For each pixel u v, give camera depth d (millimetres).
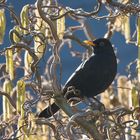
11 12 12266
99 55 14789
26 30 12008
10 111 12641
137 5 12406
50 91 11867
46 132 13312
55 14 12445
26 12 12047
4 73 13281
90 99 14883
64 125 12641
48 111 12938
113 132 12094
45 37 12000
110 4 12375
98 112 11766
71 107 11906
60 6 12375
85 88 14594
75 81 14641
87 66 14633
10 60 12133
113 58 14852
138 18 12445
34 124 12195
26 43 11930
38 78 11820
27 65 12422
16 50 12375
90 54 15484
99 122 12227
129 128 13039
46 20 11906
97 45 14906
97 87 14688
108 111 11922
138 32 12461
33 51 12031
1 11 12305
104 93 15766
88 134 12141
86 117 11906
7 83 12508
